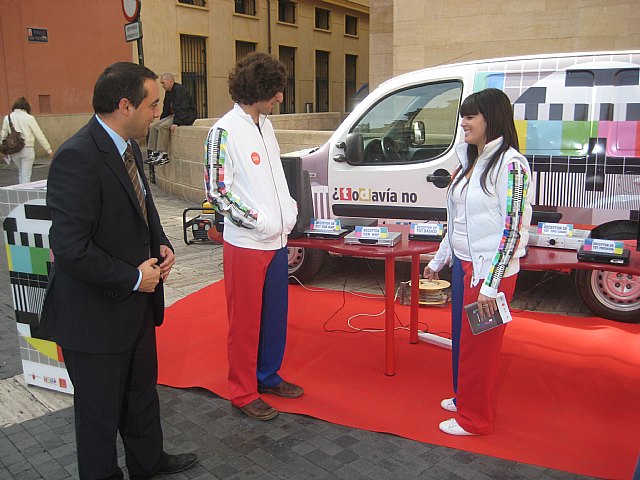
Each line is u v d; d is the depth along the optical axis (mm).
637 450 3062
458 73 5195
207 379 3904
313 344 4461
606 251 3285
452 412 3471
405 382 3854
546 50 9727
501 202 2822
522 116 4867
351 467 2986
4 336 4672
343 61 25969
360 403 3594
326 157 5691
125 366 2623
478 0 10039
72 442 3244
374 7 12977
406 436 3225
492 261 2834
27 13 15422
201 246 7336
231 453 3127
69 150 2338
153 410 2840
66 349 2510
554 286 5750
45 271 3598
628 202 4621
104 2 16766
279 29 22250
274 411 3463
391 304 3861
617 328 4609
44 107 16125
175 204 10016
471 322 2895
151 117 2496
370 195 5547
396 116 5480
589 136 4684
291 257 5883
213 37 19578
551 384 3773
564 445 3115
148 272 2490
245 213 3170
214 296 5484
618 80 4617
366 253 3654
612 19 9242
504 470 2926
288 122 13219
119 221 2471
